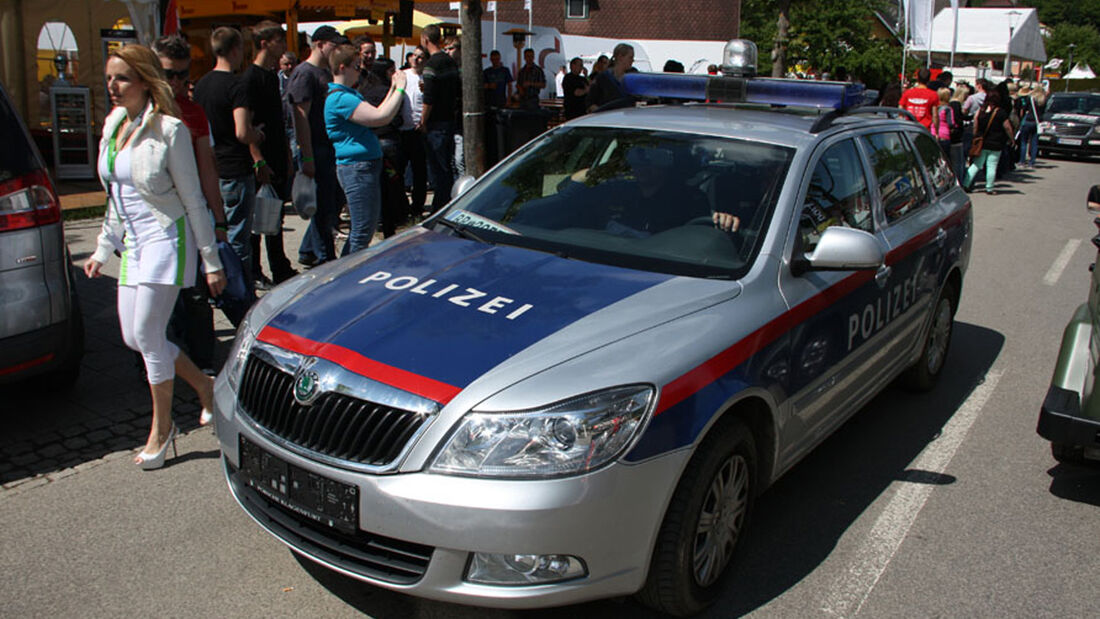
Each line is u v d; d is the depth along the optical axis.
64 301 4.39
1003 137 14.88
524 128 9.37
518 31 18.78
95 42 10.98
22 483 3.98
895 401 5.36
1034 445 4.79
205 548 3.51
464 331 2.96
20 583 3.25
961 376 5.84
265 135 6.48
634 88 5.10
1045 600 3.37
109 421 4.66
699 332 3.06
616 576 2.75
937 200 5.25
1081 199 14.78
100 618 3.08
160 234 3.91
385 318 3.07
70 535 3.58
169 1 9.18
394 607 3.19
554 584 2.68
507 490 2.58
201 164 4.71
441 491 2.60
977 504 4.10
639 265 3.51
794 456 3.64
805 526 3.84
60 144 10.73
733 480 3.19
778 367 3.31
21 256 4.17
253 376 3.12
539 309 3.10
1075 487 4.30
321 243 7.55
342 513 2.75
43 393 4.93
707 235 3.63
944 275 5.12
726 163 3.92
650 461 2.74
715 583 3.19
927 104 13.20
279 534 2.98
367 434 2.74
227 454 3.17
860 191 4.29
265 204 5.91
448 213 4.19
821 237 3.60
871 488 4.22
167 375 4.07
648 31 32.78
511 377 2.74
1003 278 8.79
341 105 6.41
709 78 4.79
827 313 3.67
